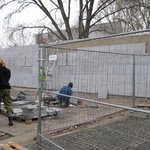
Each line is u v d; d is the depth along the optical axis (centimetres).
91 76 863
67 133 483
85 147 400
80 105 715
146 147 397
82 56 844
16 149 382
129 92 836
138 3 1895
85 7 2148
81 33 2136
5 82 537
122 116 630
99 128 518
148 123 557
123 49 919
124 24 2888
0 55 1633
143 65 831
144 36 868
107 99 848
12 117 559
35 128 514
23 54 1433
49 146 401
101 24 2519
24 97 764
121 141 430
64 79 767
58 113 625
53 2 2189
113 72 888
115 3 2141
